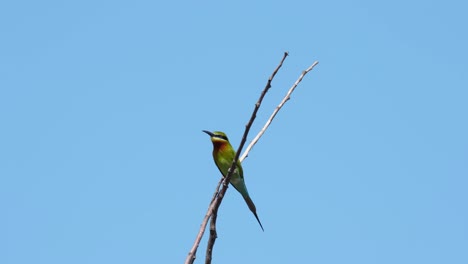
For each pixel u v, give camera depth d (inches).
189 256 302.4
